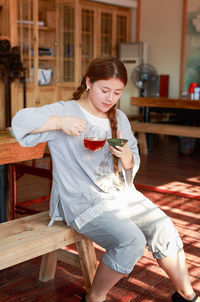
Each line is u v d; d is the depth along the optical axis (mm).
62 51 6918
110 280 1670
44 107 1760
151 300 1934
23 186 4047
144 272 2221
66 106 1788
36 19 6098
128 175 1848
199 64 7793
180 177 4477
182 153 5887
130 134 1941
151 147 6102
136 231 1642
